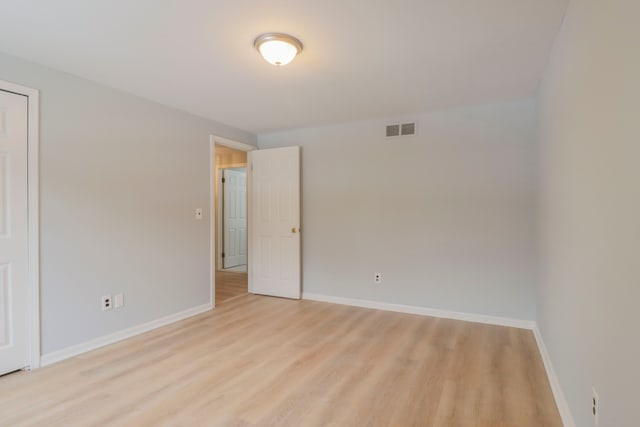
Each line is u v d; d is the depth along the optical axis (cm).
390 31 209
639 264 100
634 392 102
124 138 308
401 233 391
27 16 191
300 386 222
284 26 204
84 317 276
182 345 290
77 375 236
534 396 211
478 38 217
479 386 222
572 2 176
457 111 364
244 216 716
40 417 187
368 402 204
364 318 365
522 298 337
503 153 345
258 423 183
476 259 356
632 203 105
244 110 368
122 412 192
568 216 187
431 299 376
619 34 117
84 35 213
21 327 241
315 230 442
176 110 359
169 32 210
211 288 400
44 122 254
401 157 391
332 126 430
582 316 158
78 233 273
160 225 340
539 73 271
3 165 234
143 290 322
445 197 370
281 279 452
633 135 105
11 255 237
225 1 179
